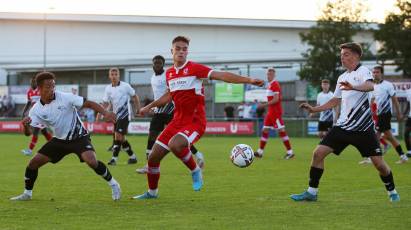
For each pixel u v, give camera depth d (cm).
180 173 2119
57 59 9862
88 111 6219
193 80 1416
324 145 1430
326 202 1432
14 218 1221
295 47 9956
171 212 1293
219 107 6656
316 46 6738
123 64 8894
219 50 9962
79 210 1320
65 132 1419
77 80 9356
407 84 5888
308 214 1265
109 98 2455
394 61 6669
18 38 9881
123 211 1305
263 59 8975
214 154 3117
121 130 2459
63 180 1891
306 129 5434
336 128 1424
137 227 1127
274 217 1230
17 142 4359
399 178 1998
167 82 1459
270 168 2331
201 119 1455
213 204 1405
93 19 9656
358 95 1391
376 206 1370
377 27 7406
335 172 2180
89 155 1427
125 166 2400
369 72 1384
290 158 2848
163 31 9906
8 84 9288
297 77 8038
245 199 1488
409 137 2831
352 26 6788
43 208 1347
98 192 1614
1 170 2259
